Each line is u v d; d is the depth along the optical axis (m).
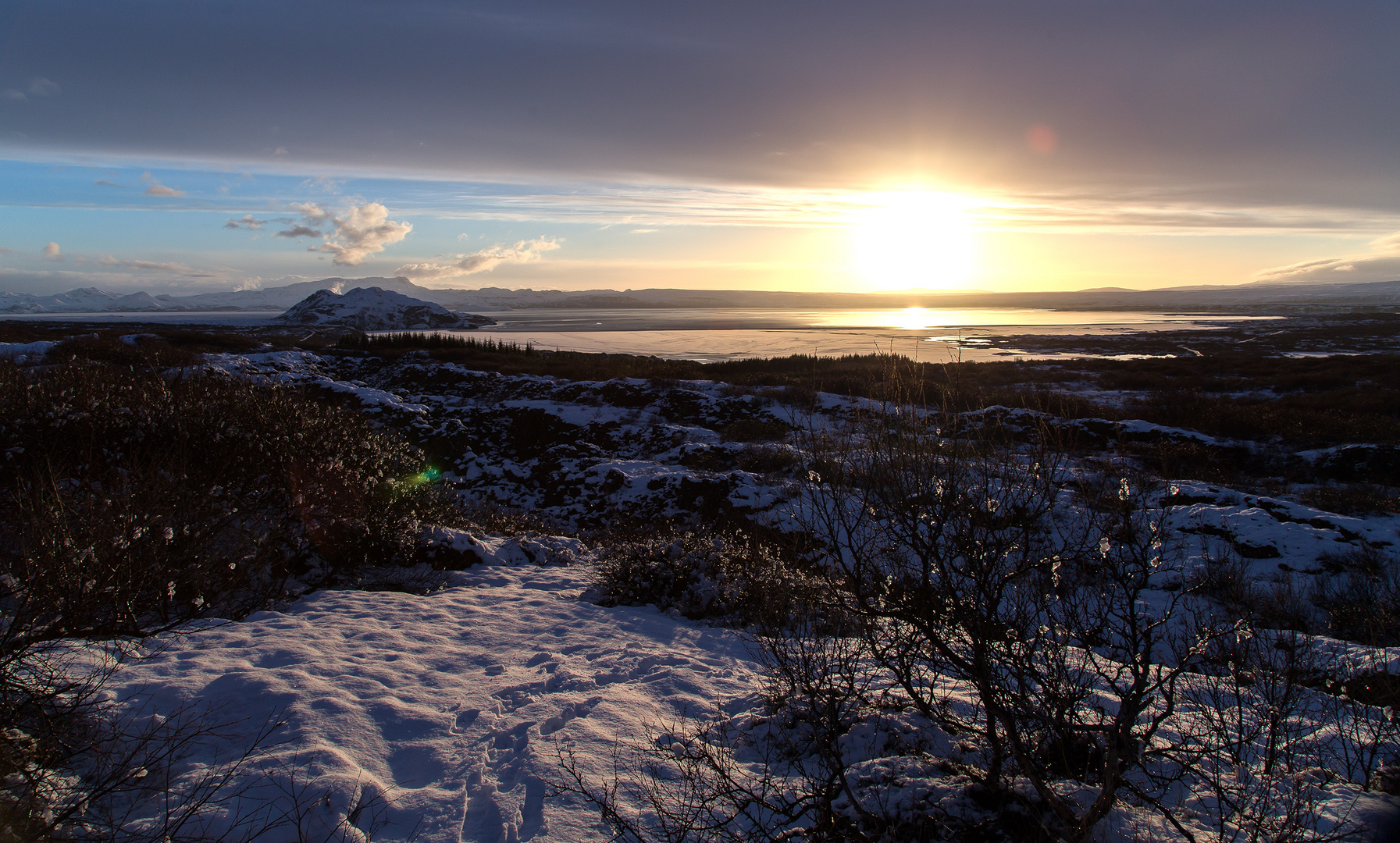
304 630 5.64
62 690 3.27
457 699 4.52
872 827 2.87
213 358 30.88
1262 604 6.66
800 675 3.87
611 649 6.04
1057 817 2.79
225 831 2.79
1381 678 4.41
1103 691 4.12
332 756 3.42
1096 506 3.22
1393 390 30.75
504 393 32.41
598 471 18.08
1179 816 2.89
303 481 7.79
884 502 3.25
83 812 2.79
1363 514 13.80
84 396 6.97
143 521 4.86
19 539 4.13
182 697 3.92
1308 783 3.05
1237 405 28.81
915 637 3.30
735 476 15.22
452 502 12.59
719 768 3.17
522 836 2.97
